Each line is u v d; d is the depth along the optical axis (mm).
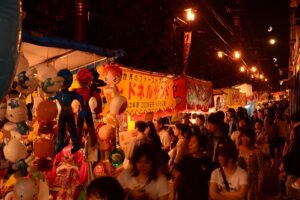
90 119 6551
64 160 6691
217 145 7875
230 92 21969
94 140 6676
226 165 6332
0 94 2701
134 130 10250
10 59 2623
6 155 5195
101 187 3945
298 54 22438
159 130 12297
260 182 8258
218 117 7934
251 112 30922
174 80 11492
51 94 5680
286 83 23750
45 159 5695
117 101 7016
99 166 6879
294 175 7316
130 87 8742
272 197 9203
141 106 9234
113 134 7094
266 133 15156
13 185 5598
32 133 6086
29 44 5594
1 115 5012
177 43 18344
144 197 5023
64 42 5742
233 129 14172
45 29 11352
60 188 6562
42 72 5508
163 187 5129
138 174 5176
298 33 23234
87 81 6473
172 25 17219
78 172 6738
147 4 14000
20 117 5184
